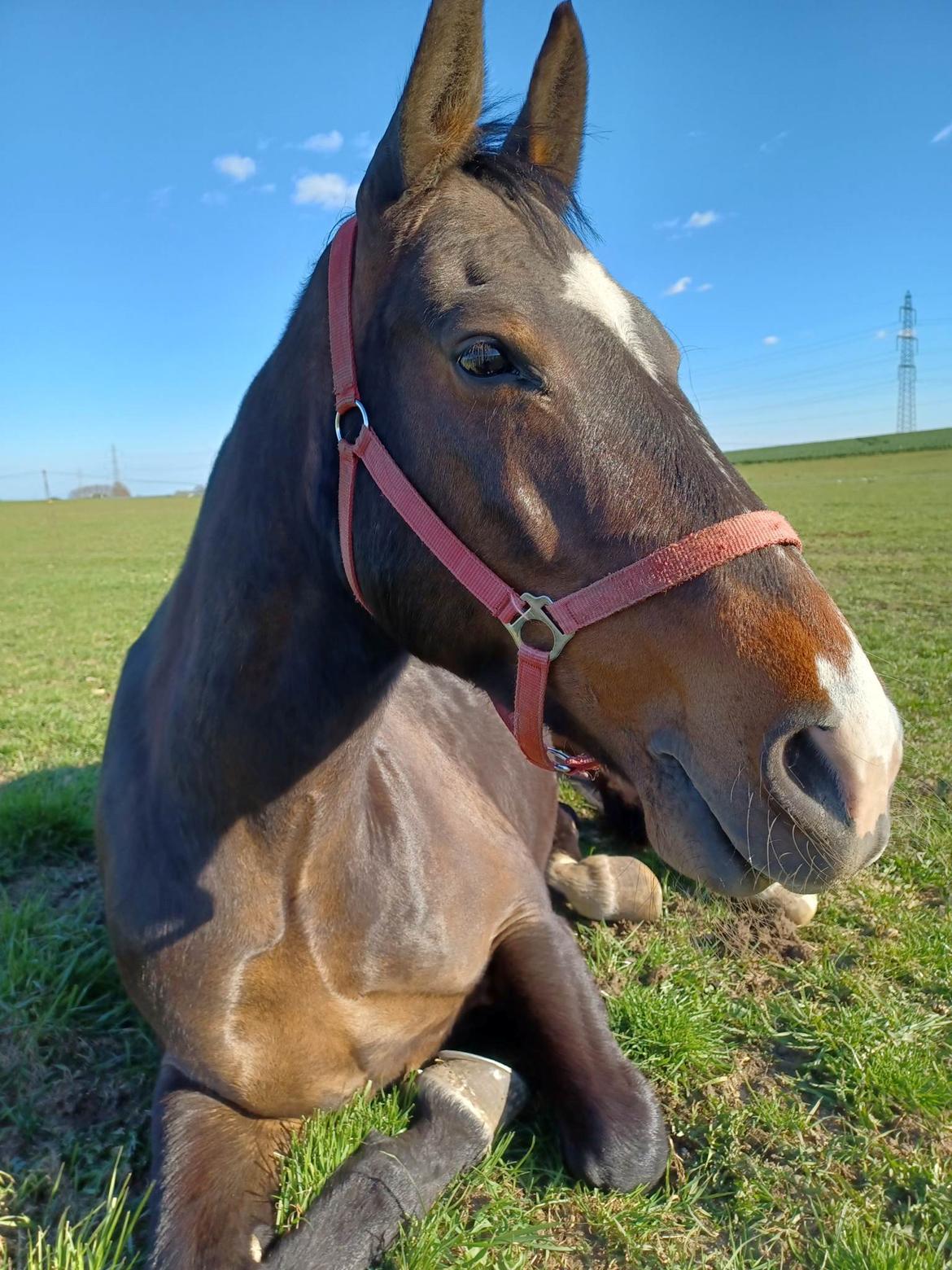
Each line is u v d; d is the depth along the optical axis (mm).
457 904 2189
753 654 1272
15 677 7684
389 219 1502
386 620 1626
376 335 1517
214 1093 1988
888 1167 2088
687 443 1394
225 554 1760
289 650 1708
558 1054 2119
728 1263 1834
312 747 1761
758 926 3115
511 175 1533
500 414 1397
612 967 2893
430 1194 1872
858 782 1230
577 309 1427
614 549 1368
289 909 1885
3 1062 2436
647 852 3729
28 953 2818
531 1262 1869
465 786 2584
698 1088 2369
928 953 2906
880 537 18125
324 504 1621
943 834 3748
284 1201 1882
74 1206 1997
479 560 1462
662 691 1368
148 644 2467
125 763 2219
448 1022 2275
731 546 1327
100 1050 2527
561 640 1427
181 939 1926
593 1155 1950
